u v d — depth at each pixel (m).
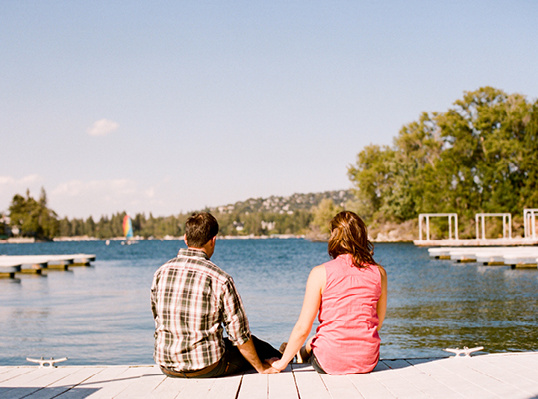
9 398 3.83
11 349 9.02
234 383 4.08
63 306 14.84
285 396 3.72
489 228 63.88
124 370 4.67
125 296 17.42
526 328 10.14
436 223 68.50
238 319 4.03
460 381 4.06
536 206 61.75
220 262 43.50
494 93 67.69
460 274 23.61
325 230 105.38
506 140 62.97
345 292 4.15
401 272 25.64
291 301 15.45
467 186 65.00
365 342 4.19
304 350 4.63
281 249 80.50
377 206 84.25
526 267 26.00
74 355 8.53
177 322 4.04
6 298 16.98
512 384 3.96
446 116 68.56
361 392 3.78
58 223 179.88
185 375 4.16
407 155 80.62
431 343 8.91
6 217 179.12
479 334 9.61
